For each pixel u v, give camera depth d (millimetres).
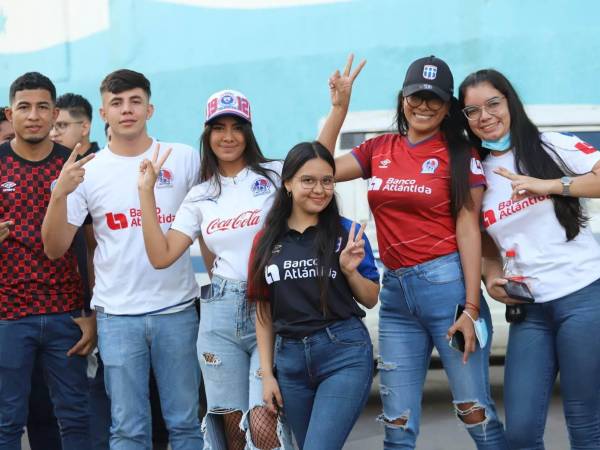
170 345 4234
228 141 4055
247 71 9633
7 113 4535
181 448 4254
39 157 4422
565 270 3623
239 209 4023
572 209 3619
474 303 3684
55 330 4379
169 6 9797
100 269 4266
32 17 10242
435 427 6031
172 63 9836
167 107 9875
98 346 4309
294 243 3674
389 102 9305
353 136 6434
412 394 3844
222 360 4012
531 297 3629
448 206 3734
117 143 4297
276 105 9586
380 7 9266
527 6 9070
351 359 3613
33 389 4785
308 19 9445
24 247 4332
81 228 4656
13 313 4316
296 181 3658
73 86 10156
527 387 3664
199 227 4125
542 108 6555
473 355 3727
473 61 9148
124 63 9977
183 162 4367
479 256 3721
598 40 9023
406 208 3752
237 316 3967
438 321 3744
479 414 3744
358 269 3695
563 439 5625
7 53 10328
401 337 3861
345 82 4145
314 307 3617
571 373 3613
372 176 3895
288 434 3869
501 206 3725
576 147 3689
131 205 4234
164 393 4270
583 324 3576
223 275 4020
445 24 9172
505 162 3760
